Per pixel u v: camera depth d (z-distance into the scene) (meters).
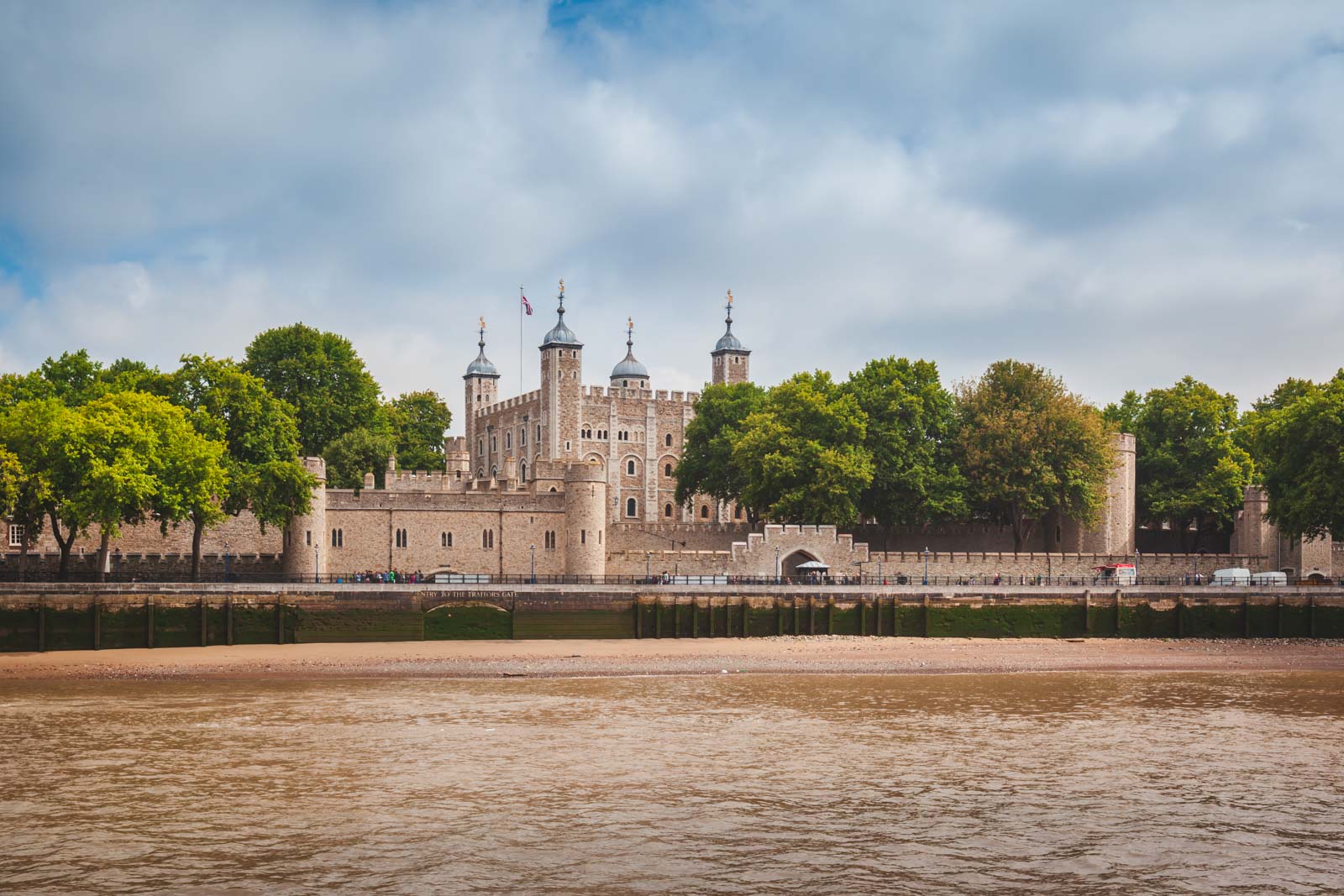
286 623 73.69
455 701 54.41
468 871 31.12
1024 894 30.05
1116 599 86.81
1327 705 56.22
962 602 84.75
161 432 76.25
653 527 108.00
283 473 81.94
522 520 94.81
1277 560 109.50
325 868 31.20
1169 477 117.38
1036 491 105.94
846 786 39.38
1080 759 43.62
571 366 149.88
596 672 64.19
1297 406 94.38
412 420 142.25
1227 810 37.06
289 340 108.31
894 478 104.75
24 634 68.94
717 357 164.25
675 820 35.38
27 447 72.56
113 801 36.84
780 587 82.62
